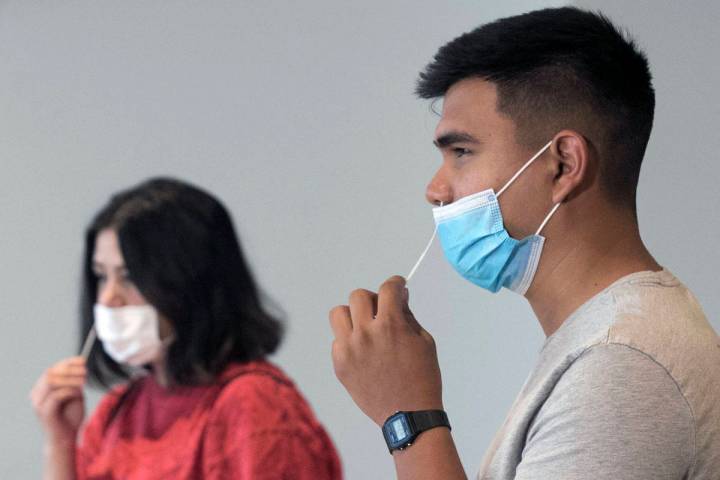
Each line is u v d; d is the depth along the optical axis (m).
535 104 1.40
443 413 1.38
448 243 1.49
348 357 1.41
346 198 3.03
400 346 1.39
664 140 2.95
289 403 2.13
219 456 2.09
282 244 3.02
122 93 3.08
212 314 2.20
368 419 2.98
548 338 1.40
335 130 3.04
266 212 3.03
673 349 1.22
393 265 3.02
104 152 3.07
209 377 2.15
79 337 2.38
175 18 3.08
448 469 1.33
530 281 1.45
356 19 3.06
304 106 3.05
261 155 3.04
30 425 3.03
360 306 1.44
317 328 3.00
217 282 2.23
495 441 1.42
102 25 3.10
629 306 1.28
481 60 1.43
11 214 3.07
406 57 3.05
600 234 1.40
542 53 1.41
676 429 1.19
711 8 2.93
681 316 1.28
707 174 2.94
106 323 2.22
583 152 1.38
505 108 1.42
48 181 3.08
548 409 1.25
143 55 3.09
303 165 3.04
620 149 1.41
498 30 1.45
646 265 1.40
